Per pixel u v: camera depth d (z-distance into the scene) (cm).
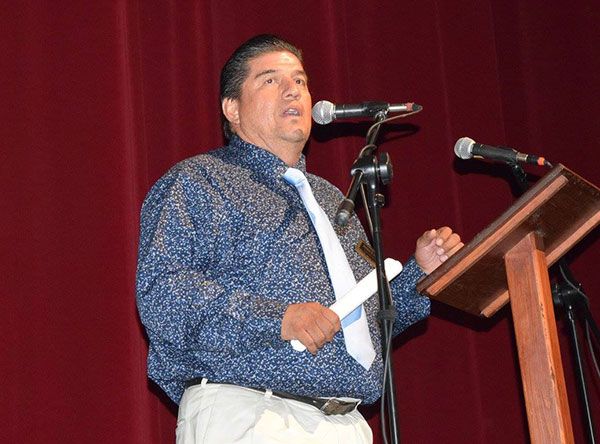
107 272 352
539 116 503
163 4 389
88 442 339
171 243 278
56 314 341
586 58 505
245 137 320
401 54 462
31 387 332
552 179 244
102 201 356
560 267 340
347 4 457
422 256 310
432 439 434
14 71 351
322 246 295
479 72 485
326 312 259
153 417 356
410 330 441
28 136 349
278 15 425
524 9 512
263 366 276
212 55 401
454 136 468
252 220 290
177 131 383
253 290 284
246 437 271
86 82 362
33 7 360
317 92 429
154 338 280
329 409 283
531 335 253
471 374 448
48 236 345
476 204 464
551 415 246
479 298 285
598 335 337
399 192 445
